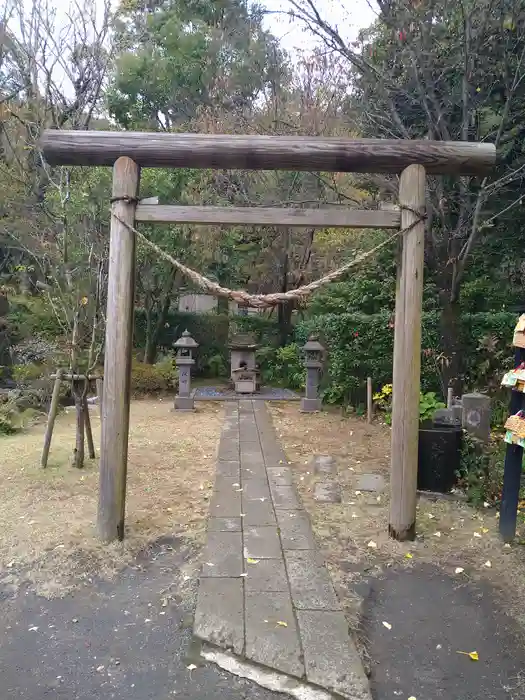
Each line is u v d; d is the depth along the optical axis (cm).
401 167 335
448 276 663
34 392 728
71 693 204
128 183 328
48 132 327
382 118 636
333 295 1032
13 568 300
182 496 423
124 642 235
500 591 287
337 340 835
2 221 820
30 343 807
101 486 332
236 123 1007
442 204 627
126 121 1104
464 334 735
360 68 630
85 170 684
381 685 213
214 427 716
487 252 789
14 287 946
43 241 599
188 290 1255
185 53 1098
